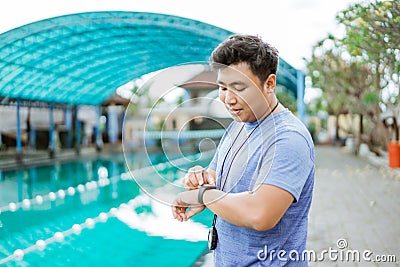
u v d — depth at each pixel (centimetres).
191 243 594
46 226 738
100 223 739
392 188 955
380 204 773
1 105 1501
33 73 1320
